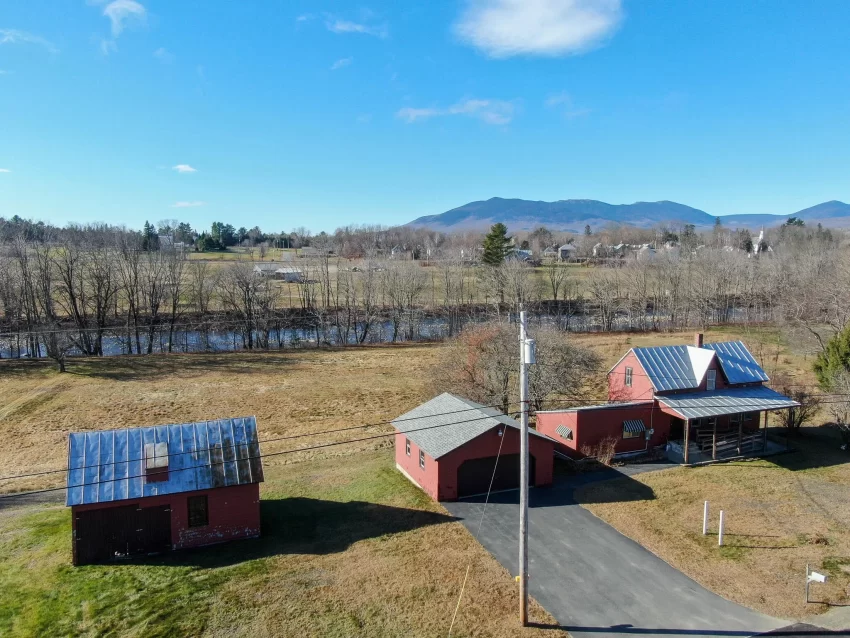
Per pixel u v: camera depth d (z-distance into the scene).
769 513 24.12
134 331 70.31
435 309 85.75
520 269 83.69
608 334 74.69
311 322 80.31
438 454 25.89
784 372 48.75
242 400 47.78
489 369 37.38
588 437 31.70
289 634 16.30
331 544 22.00
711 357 33.91
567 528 23.05
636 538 22.11
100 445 22.55
